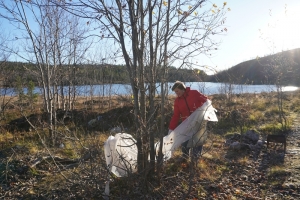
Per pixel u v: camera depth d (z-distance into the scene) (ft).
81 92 42.60
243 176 15.46
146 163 13.23
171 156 17.33
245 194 13.21
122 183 13.38
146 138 13.35
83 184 12.72
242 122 28.45
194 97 16.31
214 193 13.33
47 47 24.29
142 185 12.60
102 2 12.54
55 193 13.35
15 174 15.24
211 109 16.58
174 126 16.99
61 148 19.98
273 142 20.66
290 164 16.71
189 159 15.48
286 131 24.71
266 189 13.82
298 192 13.17
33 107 38.45
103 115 32.65
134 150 15.17
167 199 12.47
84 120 31.45
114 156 13.51
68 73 32.76
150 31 12.92
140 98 13.29
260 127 26.32
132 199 12.28
